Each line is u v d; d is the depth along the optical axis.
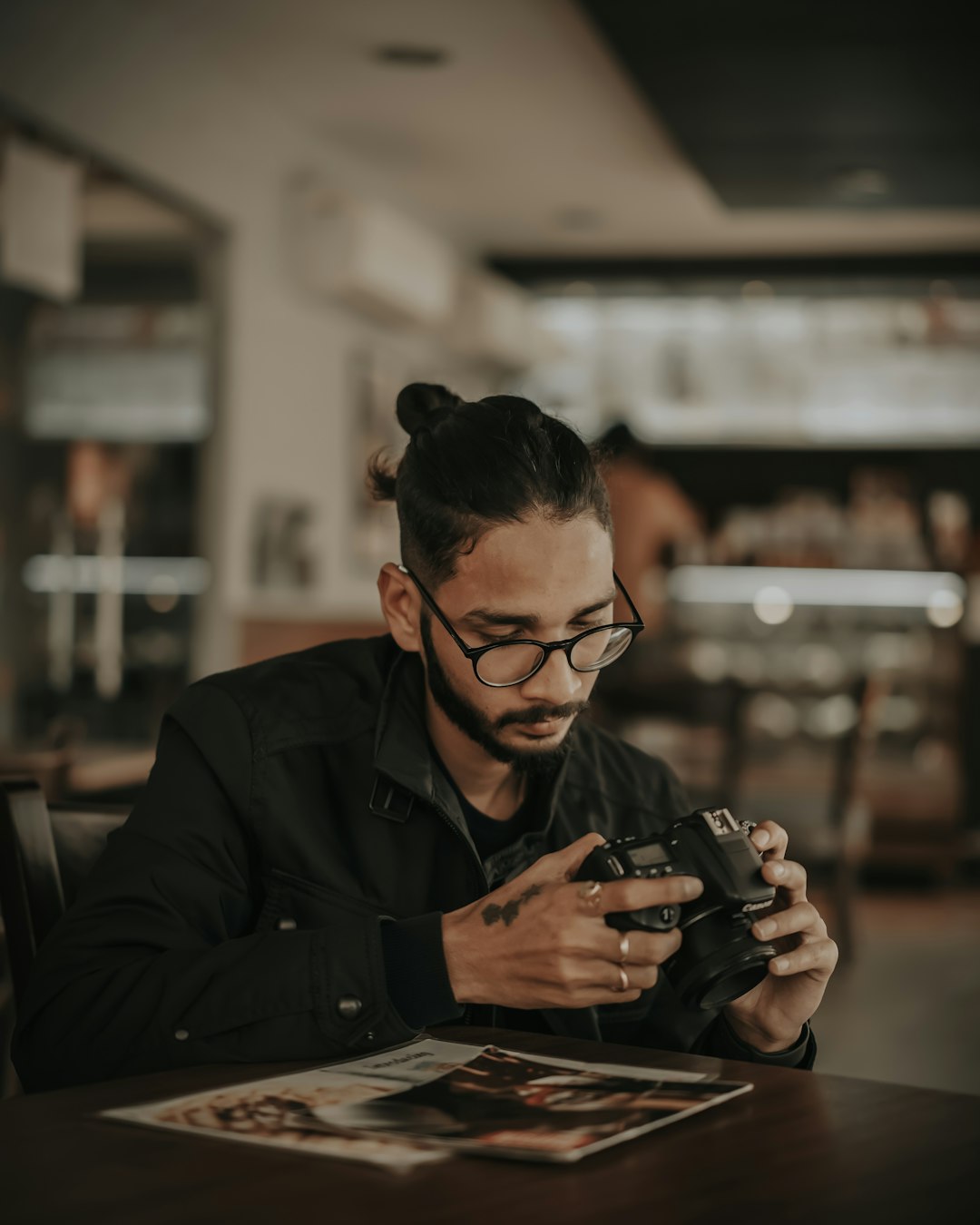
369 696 1.26
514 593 1.04
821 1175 0.76
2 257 4.01
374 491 1.28
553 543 1.04
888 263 7.52
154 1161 0.77
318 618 4.47
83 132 4.38
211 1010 0.98
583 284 7.96
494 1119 0.83
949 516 8.12
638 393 8.78
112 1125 0.83
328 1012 0.97
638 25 4.52
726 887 0.95
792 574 7.58
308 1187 0.73
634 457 7.66
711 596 7.77
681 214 7.06
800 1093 0.91
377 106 5.65
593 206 6.97
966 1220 0.71
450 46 5.02
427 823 1.21
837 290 7.93
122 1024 1.00
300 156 5.90
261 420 5.60
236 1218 0.69
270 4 4.68
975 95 5.02
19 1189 0.72
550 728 1.08
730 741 4.55
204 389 5.27
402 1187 0.73
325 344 6.16
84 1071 1.01
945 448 8.62
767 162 5.95
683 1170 0.76
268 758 1.20
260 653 4.43
